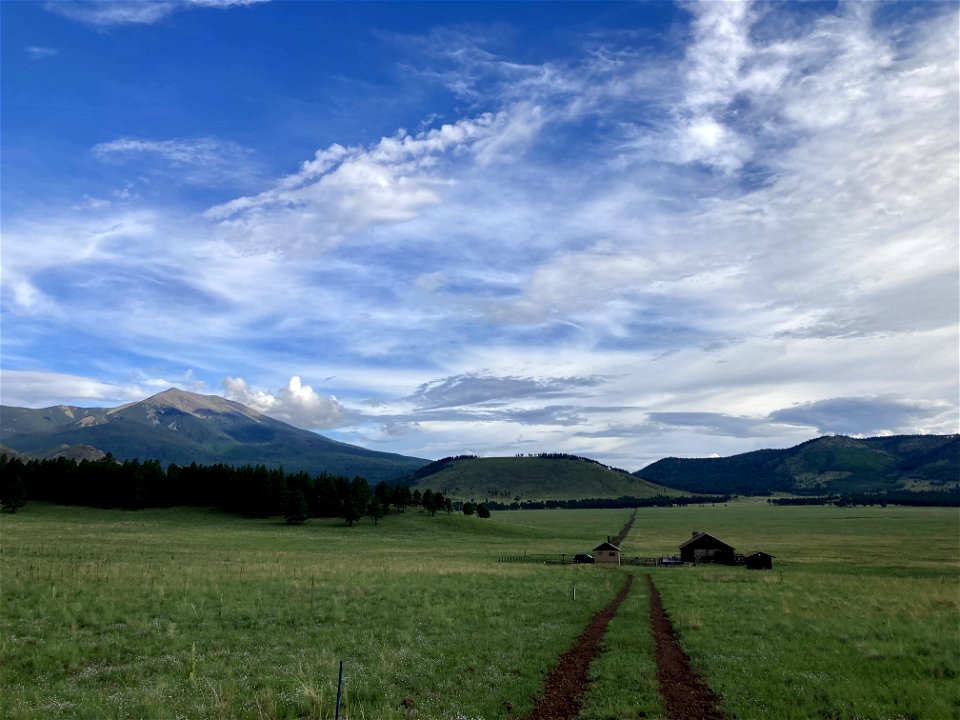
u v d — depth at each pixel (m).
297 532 134.12
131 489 151.25
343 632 26.50
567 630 28.28
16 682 18.23
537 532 171.75
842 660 22.20
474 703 16.95
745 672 20.42
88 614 28.33
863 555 106.25
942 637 26.39
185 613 29.66
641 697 17.58
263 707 16.03
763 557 86.00
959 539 148.62
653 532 196.50
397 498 181.75
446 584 44.44
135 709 15.47
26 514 131.12
